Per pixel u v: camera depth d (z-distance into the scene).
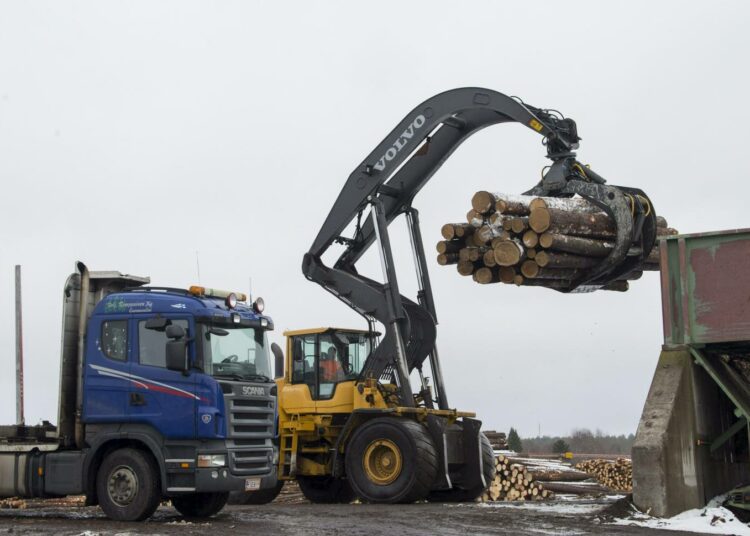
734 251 14.52
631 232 16.00
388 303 18.83
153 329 14.13
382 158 19.70
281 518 14.52
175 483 13.75
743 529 12.56
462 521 13.70
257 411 14.43
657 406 14.18
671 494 13.67
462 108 18.84
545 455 31.38
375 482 17.30
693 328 14.67
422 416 18.00
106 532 12.38
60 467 14.34
